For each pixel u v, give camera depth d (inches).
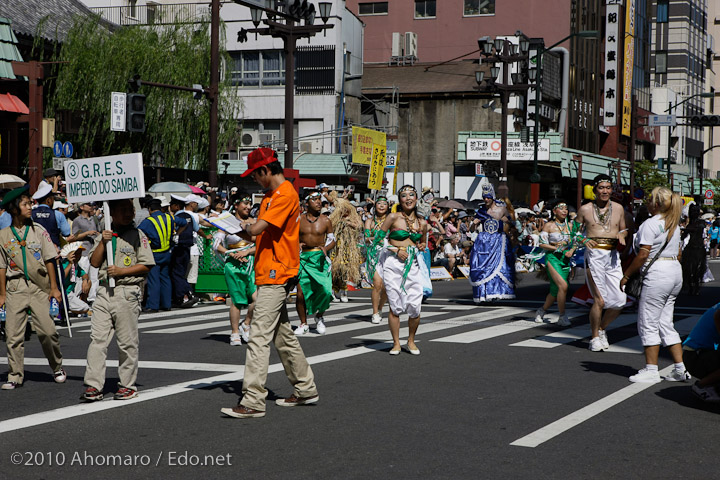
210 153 936.9
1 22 1012.5
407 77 2113.7
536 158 1541.6
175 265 665.6
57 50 1238.3
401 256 404.2
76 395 317.7
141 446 243.6
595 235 416.8
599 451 240.1
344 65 1899.6
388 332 495.5
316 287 475.2
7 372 371.9
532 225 1039.0
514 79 1344.7
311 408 294.2
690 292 792.9
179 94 1298.0
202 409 291.0
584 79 2401.6
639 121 2913.4
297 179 922.1
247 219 480.1
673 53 3959.2
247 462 228.1
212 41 932.6
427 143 2052.2
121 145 1269.7
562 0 2281.0
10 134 992.9
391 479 213.2
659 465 227.0
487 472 219.5
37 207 540.1
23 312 334.6
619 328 518.3
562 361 392.8
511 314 596.1
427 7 2434.8
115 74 1223.5
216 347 441.1
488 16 2373.3
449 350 424.8
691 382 342.0
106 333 307.0
